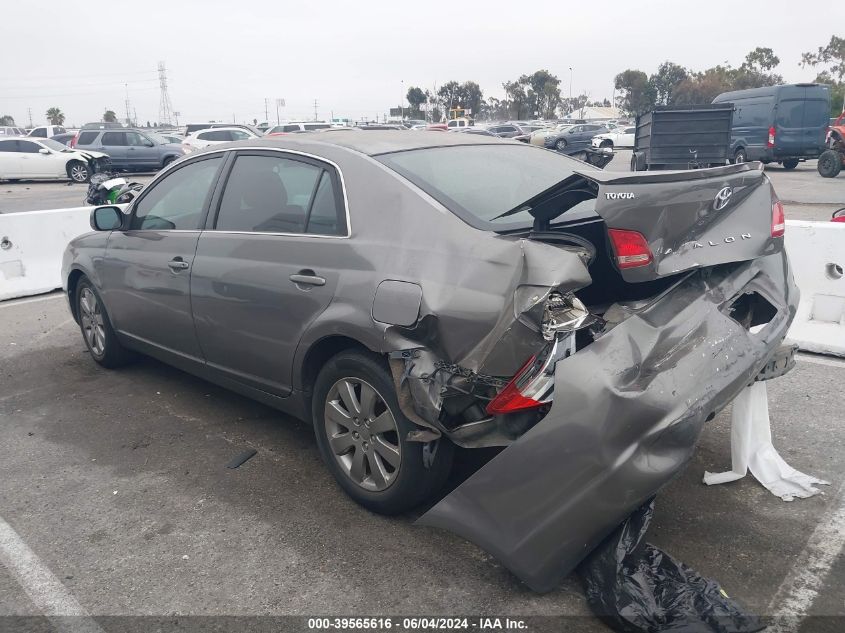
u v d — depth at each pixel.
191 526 3.43
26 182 27.02
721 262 2.85
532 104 103.88
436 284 2.94
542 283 2.67
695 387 2.66
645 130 20.14
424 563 3.08
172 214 4.57
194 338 4.34
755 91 23.33
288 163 3.88
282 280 3.60
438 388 2.89
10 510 3.63
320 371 3.53
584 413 2.55
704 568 2.97
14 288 8.11
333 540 3.27
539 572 2.65
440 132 4.30
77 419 4.72
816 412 4.40
